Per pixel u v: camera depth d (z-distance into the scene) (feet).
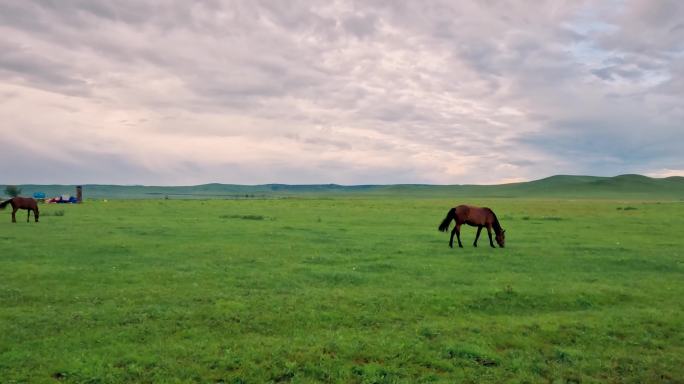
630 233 101.19
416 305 40.55
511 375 28.07
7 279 47.42
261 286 46.26
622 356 31.12
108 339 31.04
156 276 49.96
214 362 27.86
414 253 69.05
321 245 76.18
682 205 238.68
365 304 40.37
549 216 153.28
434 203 272.51
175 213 152.66
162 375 26.14
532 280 51.13
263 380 26.21
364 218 140.36
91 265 55.57
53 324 33.63
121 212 154.20
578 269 58.59
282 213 161.79
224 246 73.10
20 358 27.61
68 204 204.33
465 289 45.88
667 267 60.39
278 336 32.78
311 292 43.78
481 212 75.15
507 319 37.91
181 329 33.55
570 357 30.73
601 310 41.37
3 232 88.17
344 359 29.12
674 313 39.86
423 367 28.66
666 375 28.58
